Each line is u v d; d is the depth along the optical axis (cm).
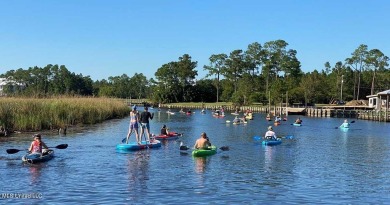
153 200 1584
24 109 4138
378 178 2064
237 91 13250
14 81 15725
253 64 15600
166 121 6800
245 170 2214
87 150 2830
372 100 9706
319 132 4800
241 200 1608
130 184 1838
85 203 1530
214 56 16038
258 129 5119
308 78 11956
